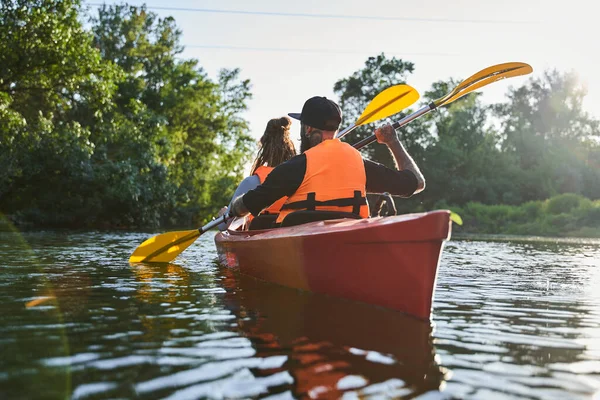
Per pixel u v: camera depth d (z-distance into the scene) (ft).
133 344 7.42
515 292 13.51
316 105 12.81
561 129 186.70
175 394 5.49
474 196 141.69
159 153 90.89
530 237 73.56
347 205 12.27
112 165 72.90
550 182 144.46
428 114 148.15
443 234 8.65
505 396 5.61
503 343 7.90
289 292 12.19
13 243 29.19
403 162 14.07
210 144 118.42
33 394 5.41
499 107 197.36
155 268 17.49
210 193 122.21
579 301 12.15
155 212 82.28
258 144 17.48
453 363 6.77
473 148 153.28
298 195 12.41
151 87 114.11
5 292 11.78
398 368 6.50
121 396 5.41
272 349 7.25
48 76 55.93
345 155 12.37
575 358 7.13
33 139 60.34
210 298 11.31
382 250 9.71
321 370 6.36
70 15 55.57
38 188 72.54
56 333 7.96
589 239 68.90
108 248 26.68
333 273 10.94
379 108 18.51
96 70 56.85
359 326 8.72
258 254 14.15
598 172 154.61
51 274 15.19
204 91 114.62
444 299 12.15
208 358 6.79
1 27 51.47
